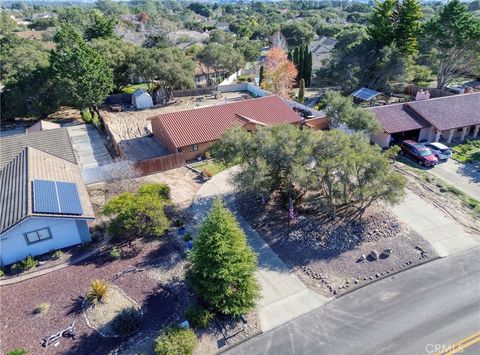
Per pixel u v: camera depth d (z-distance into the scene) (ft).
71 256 71.36
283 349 53.36
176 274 66.74
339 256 71.67
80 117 169.27
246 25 439.63
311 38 346.13
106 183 99.60
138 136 140.26
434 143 115.55
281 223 80.59
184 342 50.16
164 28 351.05
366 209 83.56
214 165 110.93
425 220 82.12
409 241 75.31
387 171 74.95
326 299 62.34
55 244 72.02
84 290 63.26
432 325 56.49
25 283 64.95
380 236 76.48
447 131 125.70
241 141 79.97
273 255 72.49
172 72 177.06
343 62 186.29
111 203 73.36
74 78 151.64
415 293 62.90
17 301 61.11
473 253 72.13
